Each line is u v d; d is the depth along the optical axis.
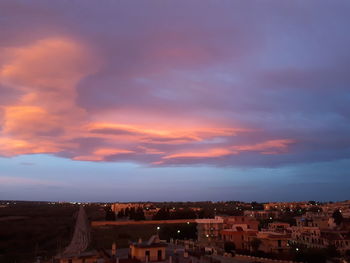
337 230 106.81
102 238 100.75
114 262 55.38
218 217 119.06
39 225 149.62
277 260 75.81
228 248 92.62
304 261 78.38
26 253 88.75
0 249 97.06
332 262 83.12
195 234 114.38
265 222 151.50
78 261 57.34
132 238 104.94
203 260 67.06
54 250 89.81
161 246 58.66
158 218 154.38
